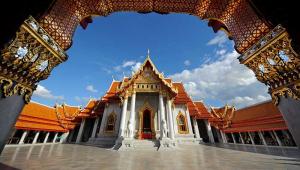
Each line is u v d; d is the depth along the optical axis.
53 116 27.39
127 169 6.78
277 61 3.55
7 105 3.47
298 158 9.57
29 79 4.08
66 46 4.99
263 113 21.84
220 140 30.42
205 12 5.49
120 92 19.89
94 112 26.20
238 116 27.70
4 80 3.35
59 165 7.40
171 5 5.55
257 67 4.27
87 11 5.40
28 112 21.48
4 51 3.13
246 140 25.30
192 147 18.03
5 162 7.59
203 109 30.83
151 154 11.90
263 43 3.80
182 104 23.83
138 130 19.61
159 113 19.62
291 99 3.36
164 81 19.28
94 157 10.29
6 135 3.47
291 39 3.09
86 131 29.34
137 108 21.12
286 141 18.06
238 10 4.57
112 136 20.83
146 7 5.70
